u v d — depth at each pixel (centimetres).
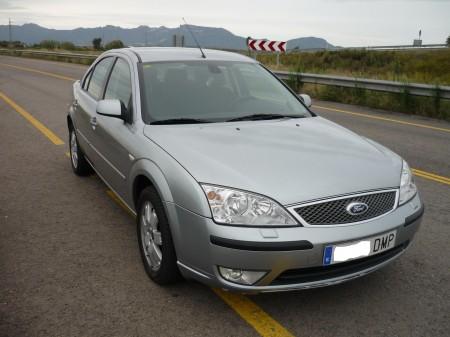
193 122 388
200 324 300
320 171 309
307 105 480
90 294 330
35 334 284
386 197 313
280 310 317
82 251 397
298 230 280
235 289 288
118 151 405
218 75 446
